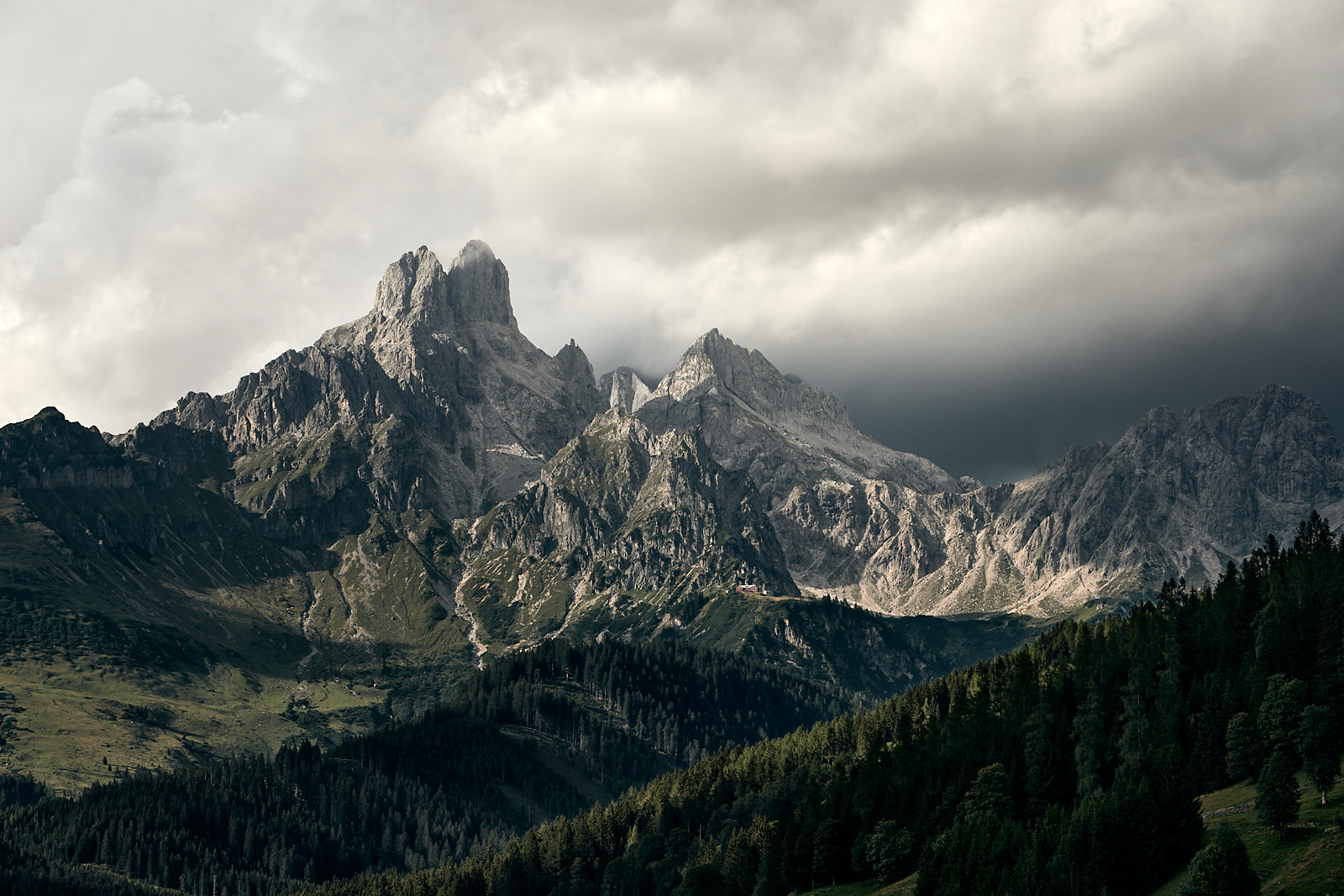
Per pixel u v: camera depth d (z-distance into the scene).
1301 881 174.50
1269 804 193.00
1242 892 176.50
